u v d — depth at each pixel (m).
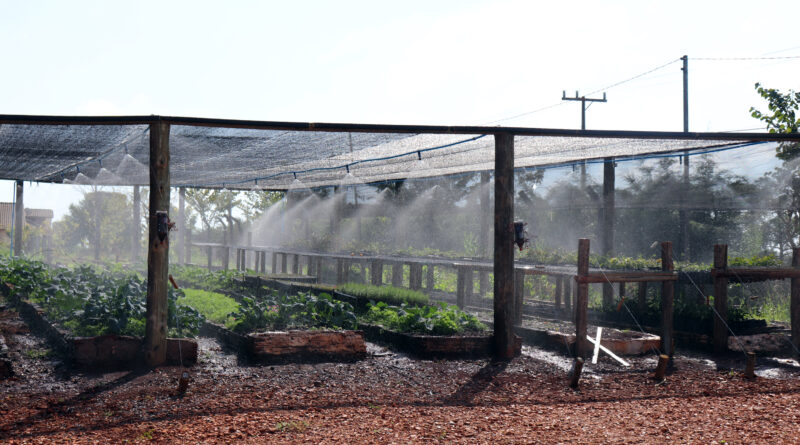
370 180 16.78
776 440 4.85
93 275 11.67
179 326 8.43
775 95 13.60
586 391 6.72
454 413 5.66
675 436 4.96
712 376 7.59
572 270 10.18
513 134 8.21
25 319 10.14
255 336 7.88
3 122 6.93
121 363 7.34
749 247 15.45
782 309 12.34
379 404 5.96
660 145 9.41
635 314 10.74
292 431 4.98
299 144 9.63
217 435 4.84
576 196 12.82
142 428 5.02
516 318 10.45
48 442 4.64
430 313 9.26
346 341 8.24
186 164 12.58
